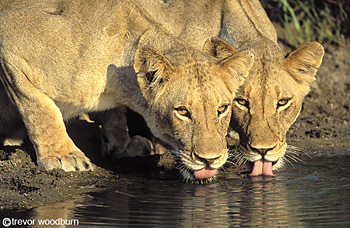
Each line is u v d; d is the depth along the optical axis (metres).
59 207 8.64
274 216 8.20
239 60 9.48
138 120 13.08
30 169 10.30
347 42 19.55
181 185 9.91
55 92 10.16
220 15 11.76
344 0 19.88
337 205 8.69
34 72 10.11
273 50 10.47
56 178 10.04
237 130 10.41
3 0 11.05
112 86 10.24
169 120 9.40
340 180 10.13
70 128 13.38
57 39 10.06
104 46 10.10
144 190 9.60
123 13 10.32
